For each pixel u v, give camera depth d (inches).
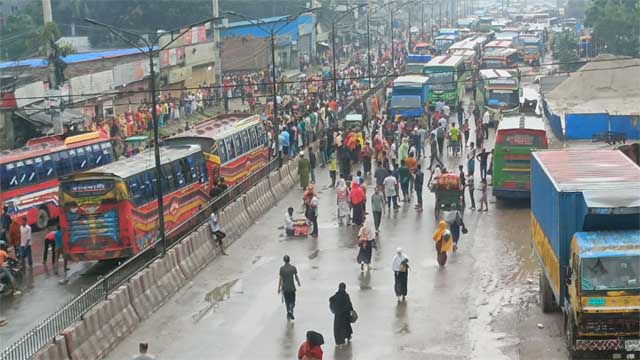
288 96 3799.2
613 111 3494.1
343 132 2723.9
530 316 1343.5
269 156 2657.5
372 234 1626.5
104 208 1627.7
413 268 1619.1
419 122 3112.7
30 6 5002.5
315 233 1884.8
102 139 2231.8
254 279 1599.4
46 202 2018.9
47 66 3181.6
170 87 3914.9
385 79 4323.3
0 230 1761.8
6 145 2746.1
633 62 3937.0
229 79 4239.7
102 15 5128.0
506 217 1993.1
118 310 1325.0
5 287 1535.4
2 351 1149.1
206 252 1717.5
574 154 1435.8
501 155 2086.6
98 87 3329.2
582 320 1113.4
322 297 1478.8
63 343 1155.9
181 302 1478.8
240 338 1306.6
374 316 1374.3
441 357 1202.6
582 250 1121.4
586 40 5477.4
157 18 5049.2
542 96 3959.2
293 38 5315.0
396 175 2231.8
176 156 1930.4
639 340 1113.4
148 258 1518.2
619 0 5418.3
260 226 2006.6
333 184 2409.0
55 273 1675.7
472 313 1370.6
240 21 5536.4
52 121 2807.6
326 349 1244.5
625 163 1338.6
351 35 6579.7
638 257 1112.2
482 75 3742.6
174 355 1246.9
